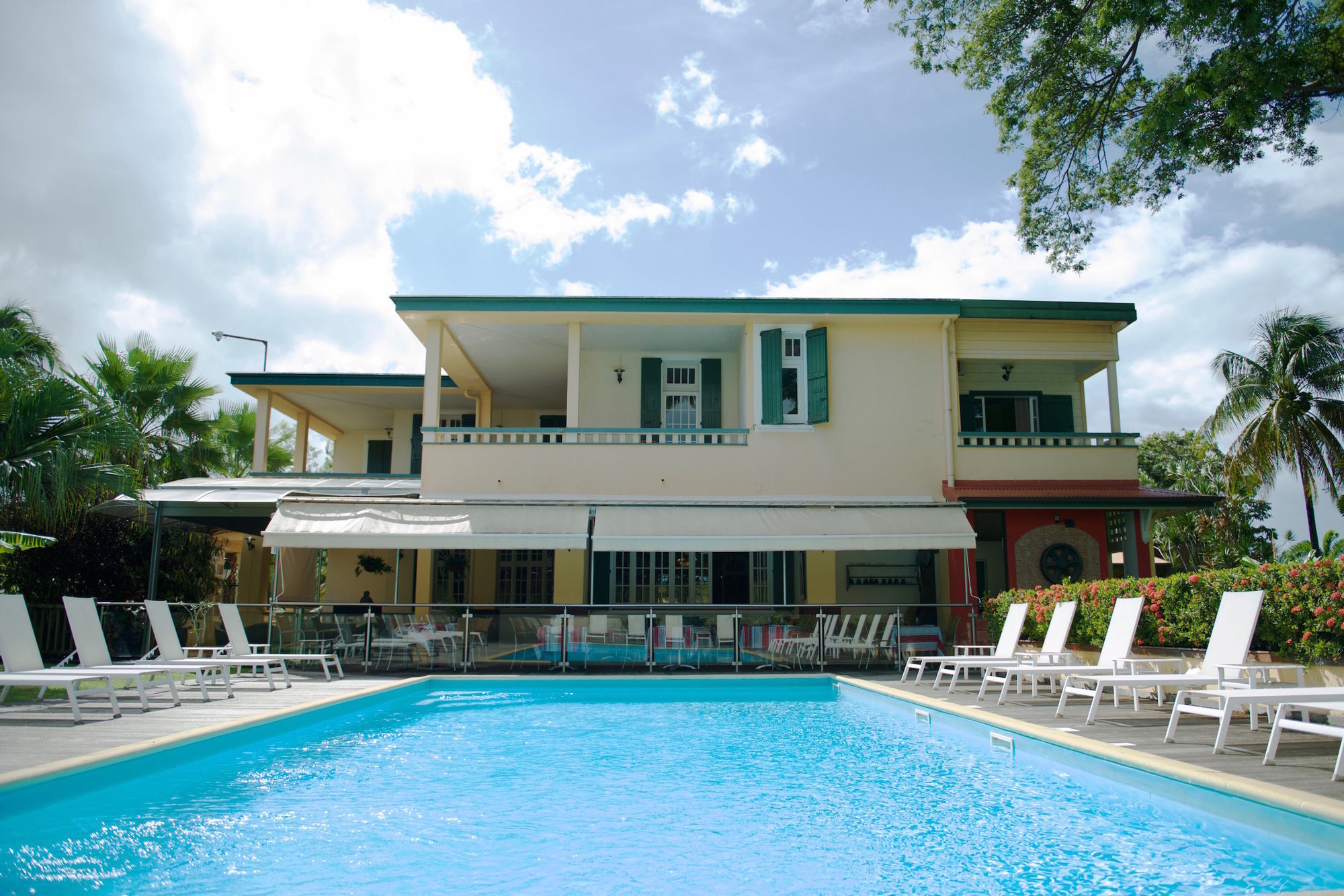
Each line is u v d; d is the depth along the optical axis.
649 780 7.96
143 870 5.23
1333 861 4.93
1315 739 7.88
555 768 8.57
